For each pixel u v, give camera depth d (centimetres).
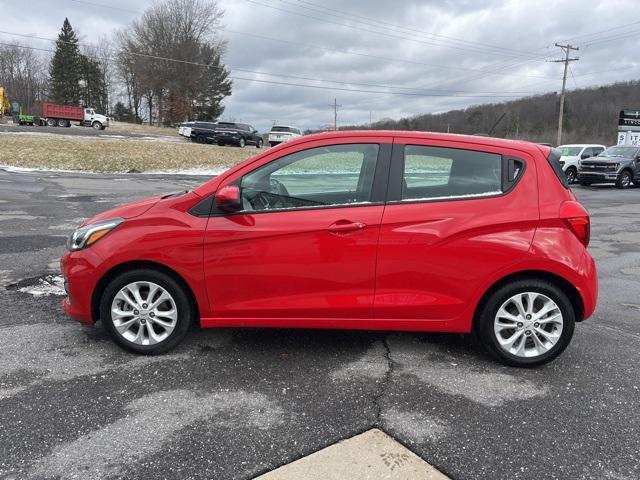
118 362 366
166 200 377
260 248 358
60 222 919
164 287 370
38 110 8575
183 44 6988
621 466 260
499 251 354
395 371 363
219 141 3981
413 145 369
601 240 921
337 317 368
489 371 366
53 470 249
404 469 254
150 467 253
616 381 354
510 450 272
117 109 9025
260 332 429
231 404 313
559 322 365
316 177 367
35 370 351
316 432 285
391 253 356
